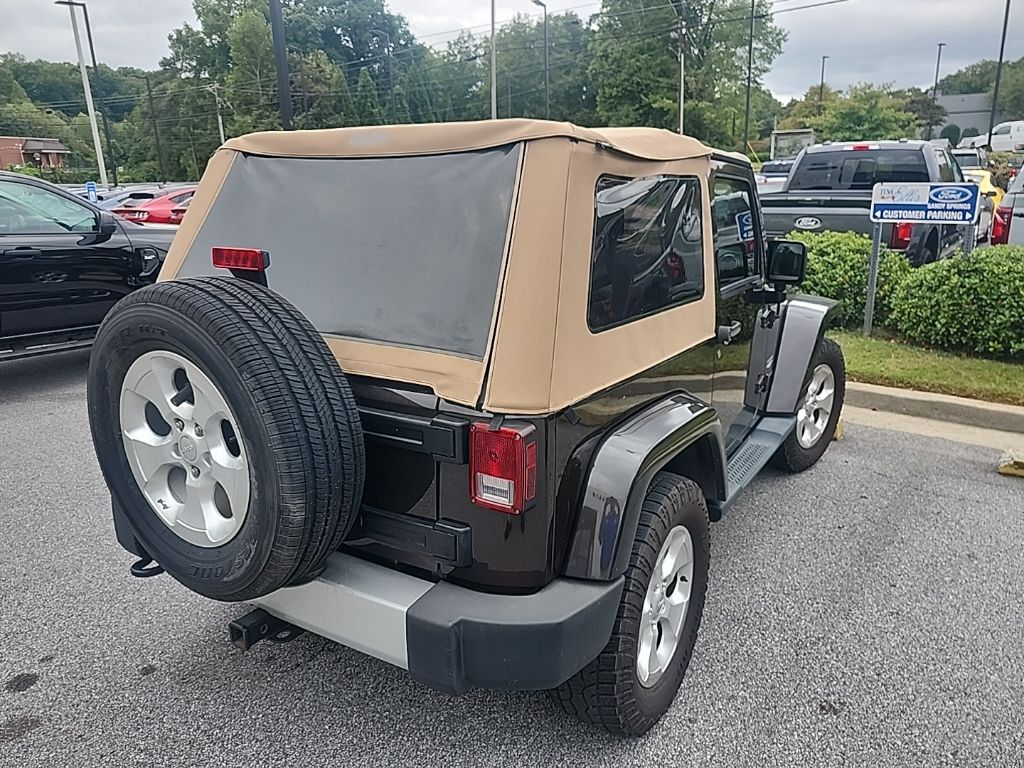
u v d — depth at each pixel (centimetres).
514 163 203
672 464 279
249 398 183
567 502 203
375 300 218
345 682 275
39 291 622
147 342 201
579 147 200
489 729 251
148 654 292
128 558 367
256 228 251
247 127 6350
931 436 523
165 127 6988
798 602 323
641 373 236
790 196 883
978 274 630
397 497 209
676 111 5228
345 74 7300
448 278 207
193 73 7075
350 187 234
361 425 201
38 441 535
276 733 250
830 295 741
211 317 189
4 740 247
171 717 258
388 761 238
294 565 195
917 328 673
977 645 293
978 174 1497
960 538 379
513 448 185
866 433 529
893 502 421
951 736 246
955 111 8288
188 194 1883
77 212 661
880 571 348
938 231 848
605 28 5625
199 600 330
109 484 229
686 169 270
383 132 232
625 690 225
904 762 236
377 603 201
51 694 269
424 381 200
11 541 384
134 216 1756
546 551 199
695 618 267
